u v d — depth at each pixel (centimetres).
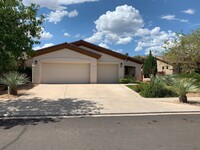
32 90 1666
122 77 2453
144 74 3169
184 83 1250
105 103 1192
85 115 936
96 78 2306
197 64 1742
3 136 650
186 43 1714
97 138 633
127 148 558
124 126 763
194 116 930
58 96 1414
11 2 1095
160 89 1452
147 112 994
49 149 550
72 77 2289
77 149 550
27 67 2267
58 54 2238
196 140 620
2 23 1081
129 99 1336
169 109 1054
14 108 1040
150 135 664
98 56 2289
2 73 1702
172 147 566
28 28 1160
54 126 759
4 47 1102
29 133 678
